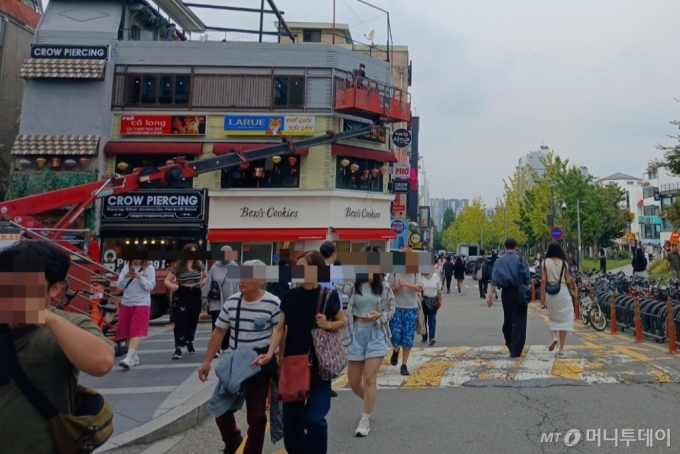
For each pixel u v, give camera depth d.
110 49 22.67
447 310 17.89
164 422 5.65
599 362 8.45
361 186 24.09
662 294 12.45
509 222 62.72
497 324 13.98
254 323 4.47
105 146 21.97
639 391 6.71
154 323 15.51
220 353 9.42
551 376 7.55
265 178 22.73
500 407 6.20
